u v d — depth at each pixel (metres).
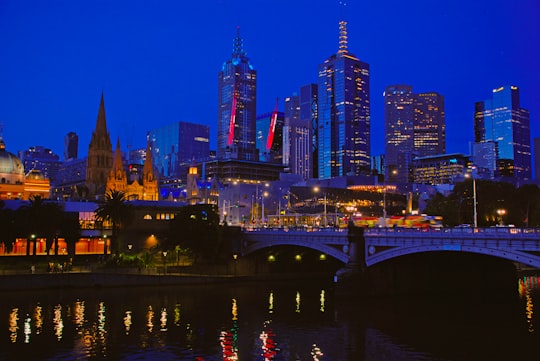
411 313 90.75
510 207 160.25
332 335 75.31
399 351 66.94
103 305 96.88
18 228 127.69
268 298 108.94
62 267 121.81
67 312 89.81
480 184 162.38
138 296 108.44
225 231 145.25
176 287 123.25
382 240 101.44
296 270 152.75
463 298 108.31
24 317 85.25
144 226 149.75
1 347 68.00
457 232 88.38
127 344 70.00
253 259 146.12
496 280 124.94
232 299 107.00
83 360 62.94
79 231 142.25
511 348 67.94
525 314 89.88
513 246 79.00
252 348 68.50
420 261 114.50
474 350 67.19
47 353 65.62
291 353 66.25
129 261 128.25
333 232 114.19
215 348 68.38
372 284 106.44
